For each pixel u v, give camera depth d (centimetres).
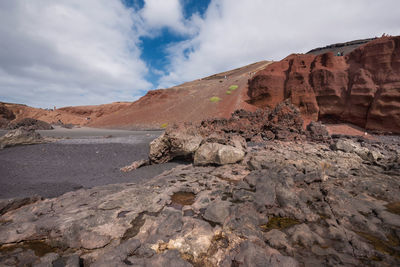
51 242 466
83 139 2930
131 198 668
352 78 3556
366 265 378
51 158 1603
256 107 4853
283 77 4491
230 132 2441
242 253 401
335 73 3700
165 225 498
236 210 570
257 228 504
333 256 404
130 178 1072
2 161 1440
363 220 533
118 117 6956
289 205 610
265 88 4622
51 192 865
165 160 1399
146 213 579
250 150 1580
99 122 6969
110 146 2169
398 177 926
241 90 6019
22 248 454
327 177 895
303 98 3984
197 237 451
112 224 512
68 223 509
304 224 520
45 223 510
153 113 6550
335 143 1570
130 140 2845
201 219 544
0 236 472
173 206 638
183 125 1516
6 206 609
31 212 600
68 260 389
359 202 652
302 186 787
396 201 677
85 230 484
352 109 3459
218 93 6738
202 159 1161
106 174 1163
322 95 3791
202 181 867
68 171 1236
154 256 395
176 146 1323
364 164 1213
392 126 2997
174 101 7131
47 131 4316
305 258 400
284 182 702
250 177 787
